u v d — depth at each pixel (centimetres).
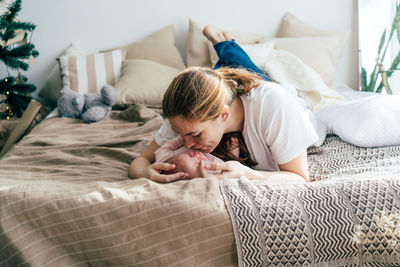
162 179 110
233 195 92
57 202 90
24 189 95
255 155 120
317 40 255
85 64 259
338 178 108
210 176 104
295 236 87
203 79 97
